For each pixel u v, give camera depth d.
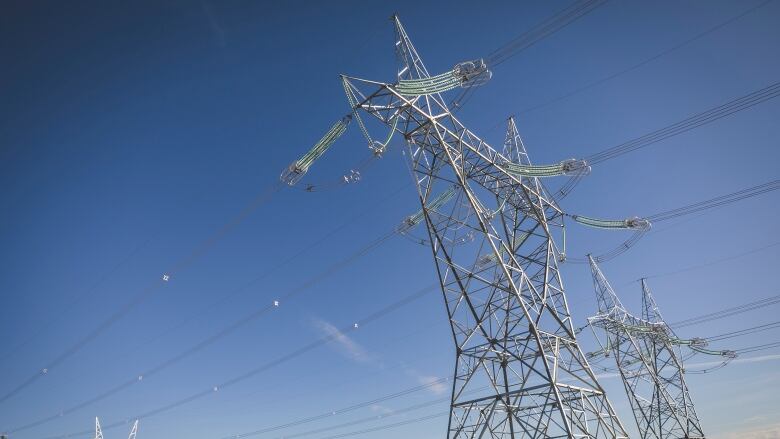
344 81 25.23
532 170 29.22
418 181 27.16
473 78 24.02
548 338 23.89
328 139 26.91
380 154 27.03
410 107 24.83
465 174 26.41
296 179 28.53
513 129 32.41
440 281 25.73
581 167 29.22
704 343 53.97
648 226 34.47
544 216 29.02
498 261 23.56
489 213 28.02
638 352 50.03
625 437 22.67
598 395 23.66
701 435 46.97
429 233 26.59
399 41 25.03
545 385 21.41
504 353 23.91
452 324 24.88
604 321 50.38
